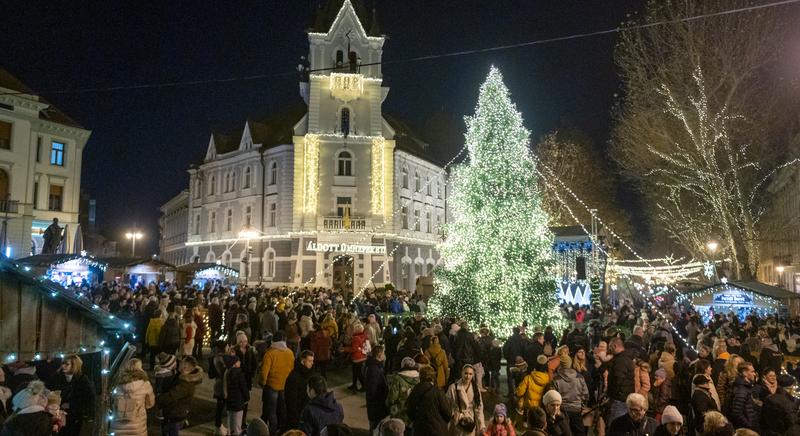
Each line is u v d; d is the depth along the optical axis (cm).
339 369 2025
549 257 2430
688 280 3969
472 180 2384
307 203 4647
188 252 5947
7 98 4266
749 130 2920
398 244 5022
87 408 910
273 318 1892
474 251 2322
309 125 4741
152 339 1766
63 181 4747
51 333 854
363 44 4866
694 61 2852
